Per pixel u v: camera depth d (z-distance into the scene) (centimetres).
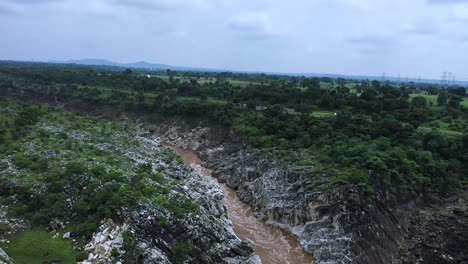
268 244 5547
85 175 4803
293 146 7775
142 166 5800
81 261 3709
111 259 3728
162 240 4031
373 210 5534
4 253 3319
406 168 6506
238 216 6438
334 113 9706
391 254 5216
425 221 5859
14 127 7475
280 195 6356
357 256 5003
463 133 7706
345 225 5312
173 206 4397
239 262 4419
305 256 5297
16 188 4600
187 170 6694
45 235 4028
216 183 7844
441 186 6550
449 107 9869
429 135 7425
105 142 7388
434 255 5178
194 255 4166
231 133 9700
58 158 5547
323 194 5744
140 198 4309
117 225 4072
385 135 7712
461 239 5406
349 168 6262
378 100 10000
